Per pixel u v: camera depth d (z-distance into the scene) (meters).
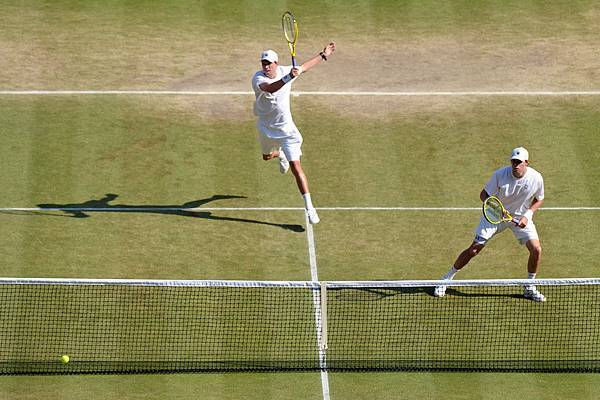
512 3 76.31
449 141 62.72
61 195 57.66
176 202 57.47
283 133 54.12
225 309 49.38
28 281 45.62
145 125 63.66
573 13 75.19
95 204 57.06
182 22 73.56
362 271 52.41
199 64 69.38
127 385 44.62
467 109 65.50
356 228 55.66
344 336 47.72
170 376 45.19
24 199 57.19
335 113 65.12
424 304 50.06
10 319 48.19
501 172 49.25
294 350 46.88
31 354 46.22
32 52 69.94
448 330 48.31
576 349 47.28
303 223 56.00
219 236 54.81
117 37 71.75
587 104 66.12
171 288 50.75
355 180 59.41
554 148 62.12
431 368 45.97
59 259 52.75
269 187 58.84
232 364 45.97
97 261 52.72
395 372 45.72
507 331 48.31
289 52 70.44
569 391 44.72
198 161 60.81
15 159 60.25
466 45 71.75
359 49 71.19
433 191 58.62
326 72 68.88
